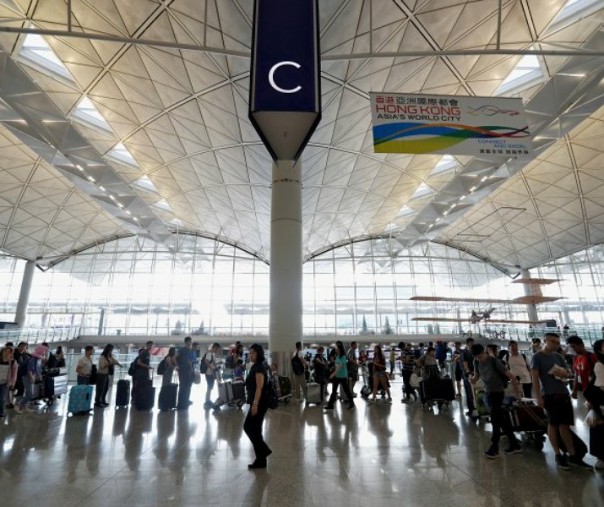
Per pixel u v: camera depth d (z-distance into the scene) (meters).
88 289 41.50
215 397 15.12
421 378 12.91
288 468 6.32
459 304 43.00
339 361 12.27
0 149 23.72
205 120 17.97
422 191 29.20
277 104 5.34
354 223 35.69
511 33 12.76
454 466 6.39
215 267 43.50
